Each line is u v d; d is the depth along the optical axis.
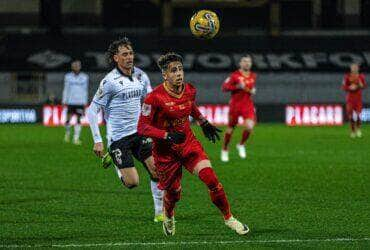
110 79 30.70
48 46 137.88
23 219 32.91
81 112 78.56
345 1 148.38
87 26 146.25
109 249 26.36
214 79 132.00
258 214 34.16
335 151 68.94
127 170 30.75
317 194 40.84
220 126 113.00
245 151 69.56
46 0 145.38
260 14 150.88
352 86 87.25
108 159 31.75
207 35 29.05
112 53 31.03
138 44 139.38
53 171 52.38
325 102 126.25
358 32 145.88
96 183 45.72
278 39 140.62
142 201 38.34
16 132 96.69
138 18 151.25
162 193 32.06
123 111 30.95
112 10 150.62
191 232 29.67
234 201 38.25
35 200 38.62
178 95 27.25
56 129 104.00
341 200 38.53
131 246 26.88
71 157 62.47
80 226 31.16
